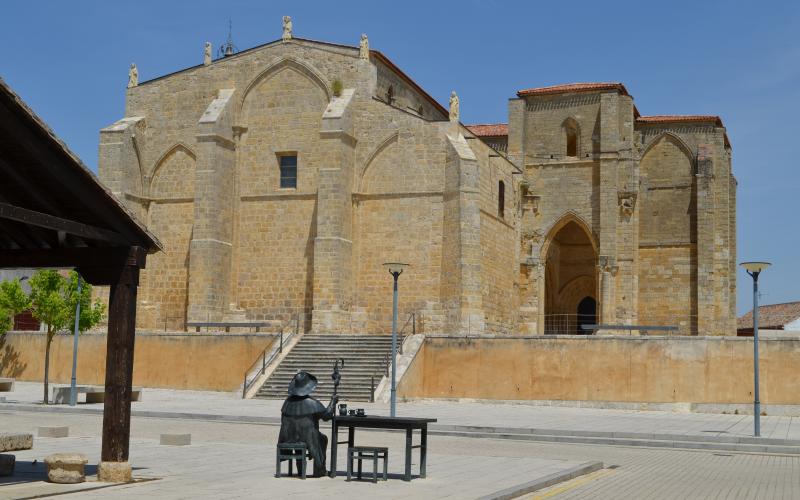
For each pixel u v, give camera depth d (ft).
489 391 153.89
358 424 61.98
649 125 234.79
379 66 204.44
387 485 58.44
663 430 106.63
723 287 230.89
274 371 159.84
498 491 55.77
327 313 185.26
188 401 146.41
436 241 189.78
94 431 96.48
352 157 194.59
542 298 227.81
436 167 190.90
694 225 229.25
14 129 49.29
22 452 73.67
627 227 224.12
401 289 190.90
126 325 57.21
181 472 62.39
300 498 51.44
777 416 137.90
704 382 143.33
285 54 201.16
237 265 200.85
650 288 230.89
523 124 231.71
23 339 184.75
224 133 198.39
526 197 230.27
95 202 55.01
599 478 66.90
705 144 231.30
